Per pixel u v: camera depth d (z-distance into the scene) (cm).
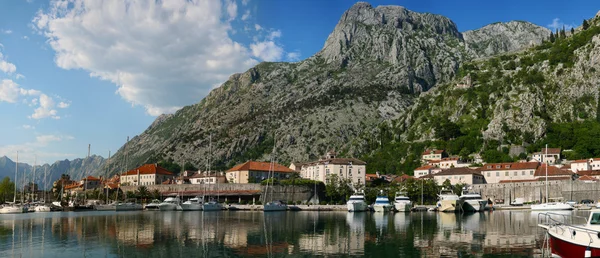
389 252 4884
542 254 4669
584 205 13262
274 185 15838
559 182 14950
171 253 4881
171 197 16025
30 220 9256
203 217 10244
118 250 5069
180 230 7069
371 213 11900
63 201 15912
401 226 7719
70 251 5019
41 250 5084
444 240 5778
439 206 12669
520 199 15250
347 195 15812
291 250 5044
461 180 17988
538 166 18150
